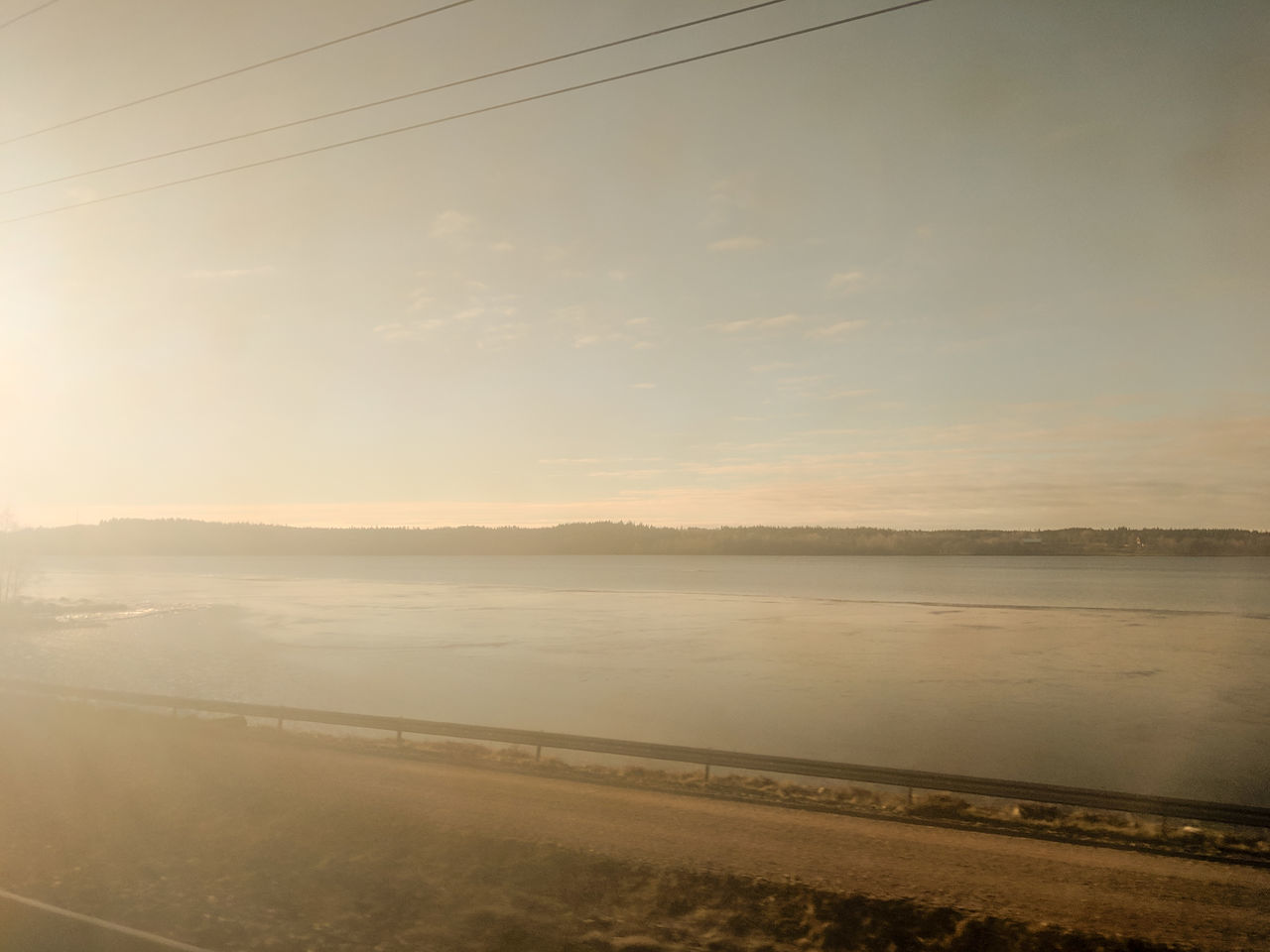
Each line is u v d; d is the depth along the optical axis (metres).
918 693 50.50
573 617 107.38
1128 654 71.56
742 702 46.66
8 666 57.34
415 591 167.00
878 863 14.62
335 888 12.77
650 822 16.92
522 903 12.34
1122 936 11.37
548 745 25.14
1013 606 130.12
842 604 134.38
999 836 17.30
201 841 14.91
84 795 17.81
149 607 113.00
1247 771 33.28
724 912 12.22
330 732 36.19
